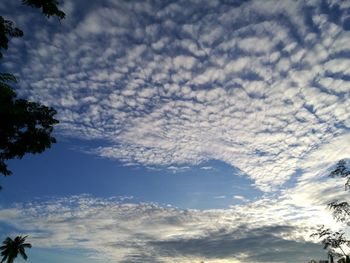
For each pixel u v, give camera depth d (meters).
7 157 22.22
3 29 17.50
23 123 20.83
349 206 21.58
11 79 18.00
